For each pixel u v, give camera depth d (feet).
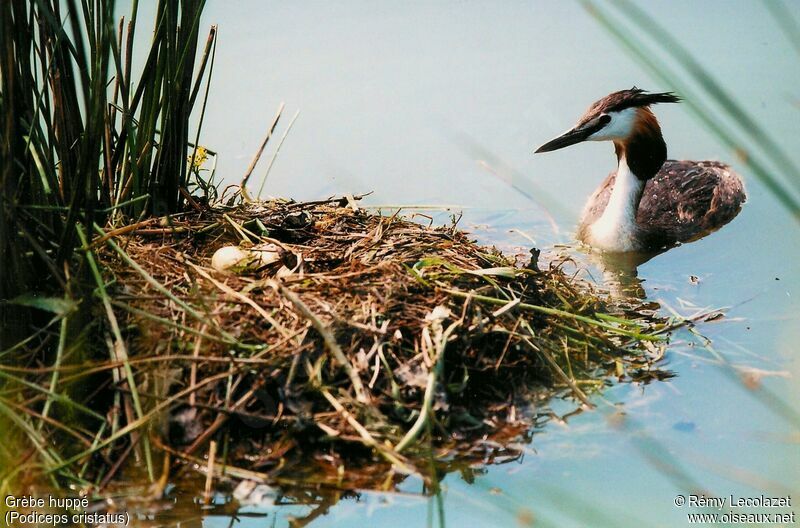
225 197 47.21
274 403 28.73
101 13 33.32
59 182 33.76
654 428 30.63
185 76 37.40
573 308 35.65
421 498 27.22
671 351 35.65
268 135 43.50
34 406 27.91
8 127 27.61
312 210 40.70
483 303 32.86
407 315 31.50
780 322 38.34
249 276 33.60
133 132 35.94
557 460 28.96
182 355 28.84
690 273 45.39
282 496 27.07
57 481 26.58
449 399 30.01
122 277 31.96
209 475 26.76
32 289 30.19
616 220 49.78
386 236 37.70
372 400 28.78
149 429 27.48
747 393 32.60
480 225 49.03
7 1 27.17
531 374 32.50
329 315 30.50
